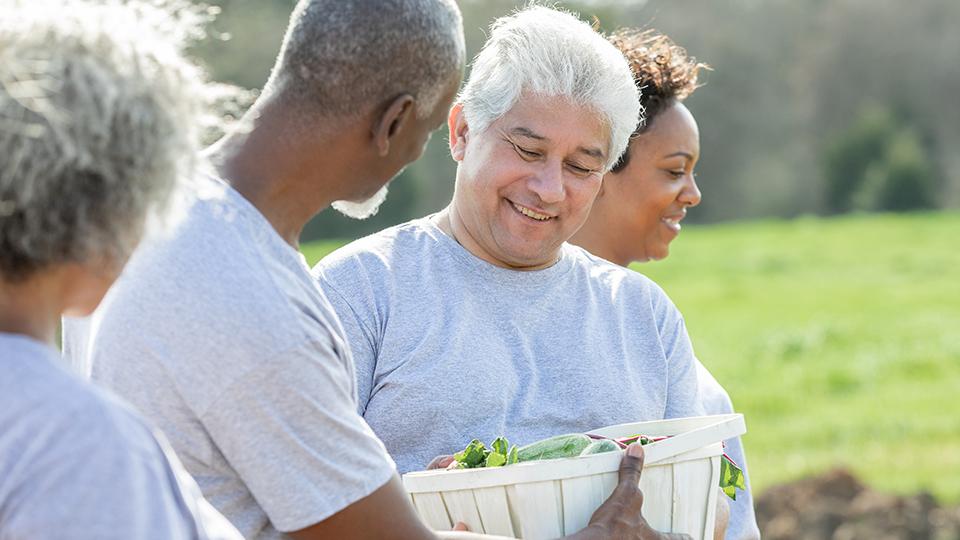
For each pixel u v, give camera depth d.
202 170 3.22
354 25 3.26
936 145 78.12
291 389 3.09
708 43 76.81
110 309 3.18
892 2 78.25
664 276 45.19
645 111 5.42
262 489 3.12
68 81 2.45
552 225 4.52
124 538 2.30
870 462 18.83
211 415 3.09
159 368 3.11
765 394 25.20
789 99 77.88
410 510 3.29
